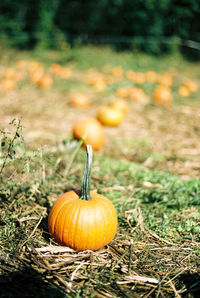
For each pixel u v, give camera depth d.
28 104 3.27
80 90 4.07
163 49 7.27
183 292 1.18
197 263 1.29
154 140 2.48
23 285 1.15
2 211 1.44
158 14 7.19
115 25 7.50
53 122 2.78
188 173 1.95
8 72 4.34
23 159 1.61
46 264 1.21
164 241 1.38
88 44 7.02
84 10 7.45
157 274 1.24
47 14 7.18
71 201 1.27
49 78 4.11
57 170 1.78
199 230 1.43
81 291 1.15
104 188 1.68
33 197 1.55
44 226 1.39
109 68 5.71
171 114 3.25
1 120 2.64
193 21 7.29
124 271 1.23
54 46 7.20
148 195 1.65
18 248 1.27
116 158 2.11
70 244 1.25
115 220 1.30
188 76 5.61
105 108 2.79
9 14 7.29
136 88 3.98
